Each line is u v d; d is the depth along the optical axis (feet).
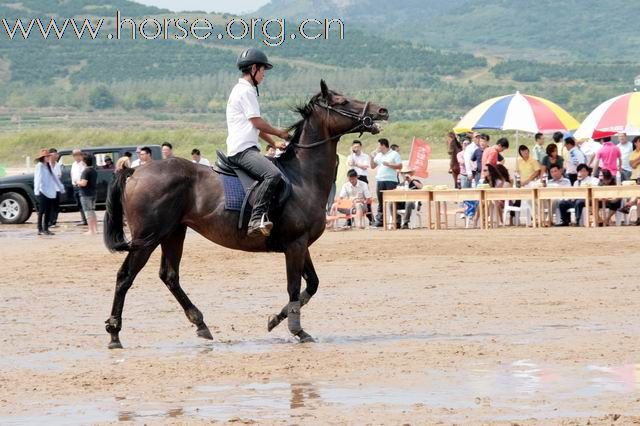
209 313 50.11
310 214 43.16
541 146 95.14
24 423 30.78
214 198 42.57
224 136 286.66
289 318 42.65
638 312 46.78
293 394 33.35
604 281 56.39
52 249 78.38
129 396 33.68
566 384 33.50
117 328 42.09
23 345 42.78
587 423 29.22
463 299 51.85
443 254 69.56
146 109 641.81
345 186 92.43
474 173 93.86
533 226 84.84
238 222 42.52
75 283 60.95
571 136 94.48
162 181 42.27
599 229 81.00
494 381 34.19
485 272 61.21
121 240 42.80
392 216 91.04
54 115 603.67
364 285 57.52
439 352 38.99
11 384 35.53
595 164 87.35
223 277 62.03
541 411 30.58
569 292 52.95
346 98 43.83
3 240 87.15
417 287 56.29
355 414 30.78
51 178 92.32
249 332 45.09
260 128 42.86
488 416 30.17
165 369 37.40
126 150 107.14
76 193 102.27
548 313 47.21
